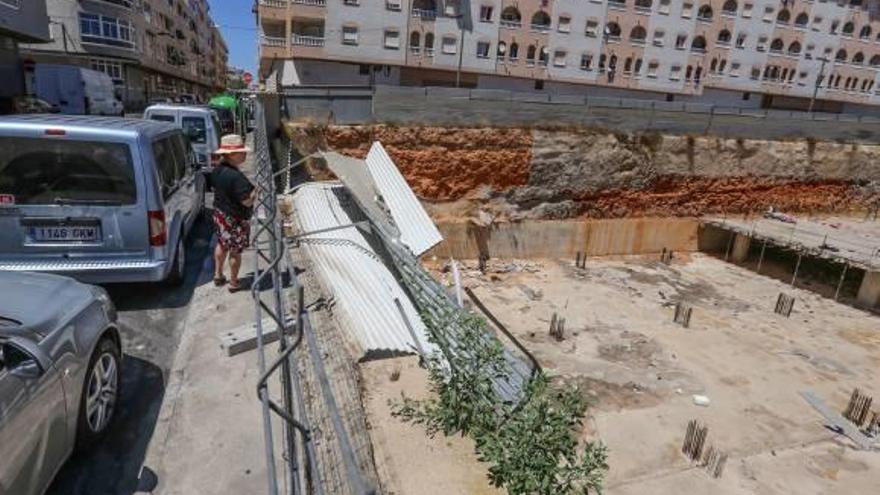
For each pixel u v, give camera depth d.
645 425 9.27
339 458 3.59
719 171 22.58
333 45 34.44
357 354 5.88
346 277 7.50
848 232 22.11
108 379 3.72
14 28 21.73
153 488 3.31
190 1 79.25
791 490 7.80
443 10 36.19
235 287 6.28
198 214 9.00
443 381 5.39
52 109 24.70
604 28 40.31
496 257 18.98
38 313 3.12
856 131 24.89
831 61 47.75
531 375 5.52
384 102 17.06
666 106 21.05
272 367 2.13
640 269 19.69
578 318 14.52
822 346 14.04
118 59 45.34
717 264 21.22
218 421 3.95
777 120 23.23
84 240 5.30
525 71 39.69
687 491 7.46
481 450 4.38
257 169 7.71
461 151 18.09
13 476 2.45
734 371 12.00
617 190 20.78
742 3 43.25
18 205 5.03
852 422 10.08
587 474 4.07
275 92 15.98
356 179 11.80
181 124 13.71
